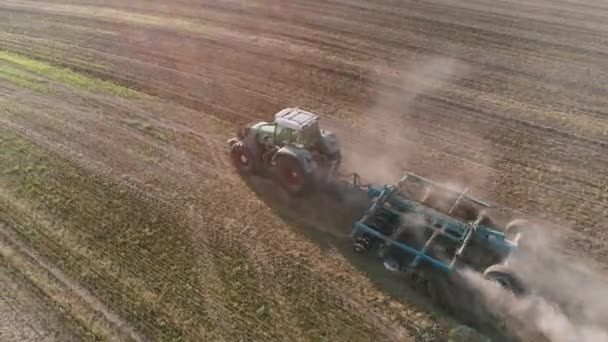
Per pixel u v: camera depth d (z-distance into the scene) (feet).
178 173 47.37
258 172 46.98
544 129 54.95
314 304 33.47
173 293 34.35
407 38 79.51
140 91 63.41
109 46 77.66
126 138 53.06
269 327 31.89
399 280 35.19
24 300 33.83
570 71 67.72
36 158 49.52
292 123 41.22
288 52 75.00
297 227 40.52
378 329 31.65
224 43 78.54
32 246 38.47
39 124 55.72
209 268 36.40
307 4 96.37
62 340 31.01
